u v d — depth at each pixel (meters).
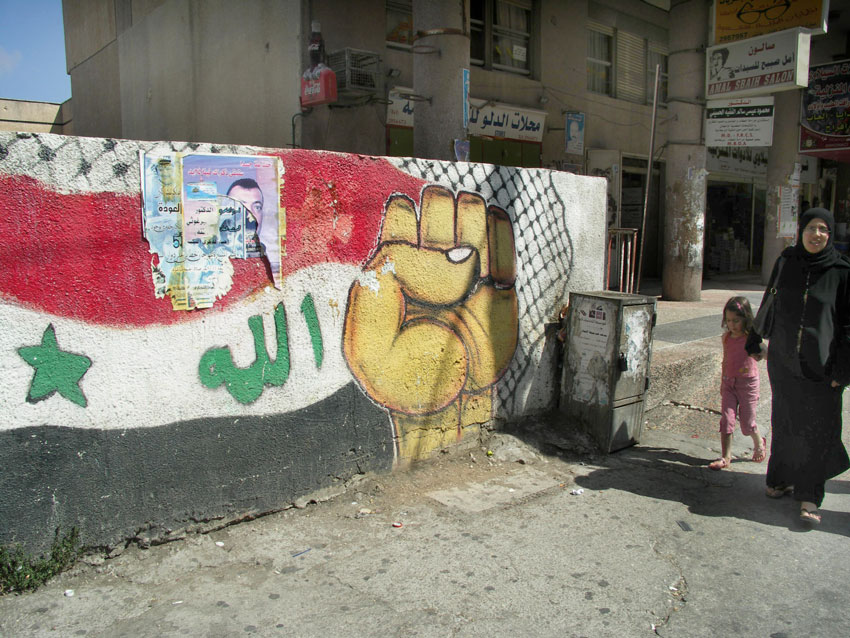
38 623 2.78
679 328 8.73
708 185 17.59
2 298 2.83
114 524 3.22
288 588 3.12
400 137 9.69
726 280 16.25
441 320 4.53
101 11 14.98
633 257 6.34
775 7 10.20
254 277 3.58
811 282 3.93
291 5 8.66
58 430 3.02
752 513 4.05
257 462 3.69
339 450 4.06
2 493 2.90
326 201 3.83
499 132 11.52
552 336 5.39
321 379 3.92
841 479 4.61
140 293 3.21
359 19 9.06
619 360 4.95
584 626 2.87
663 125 15.52
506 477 4.53
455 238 4.55
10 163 2.81
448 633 2.80
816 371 3.85
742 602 3.08
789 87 10.17
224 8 10.24
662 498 4.26
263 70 9.36
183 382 3.38
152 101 12.95
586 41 13.19
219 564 3.31
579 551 3.54
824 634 2.83
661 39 15.21
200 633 2.75
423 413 4.50
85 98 16.45
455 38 6.98
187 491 3.44
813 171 21.53
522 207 5.01
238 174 3.47
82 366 3.07
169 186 3.25
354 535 3.65
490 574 3.29
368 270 4.07
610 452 5.05
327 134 8.86
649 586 3.21
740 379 4.80
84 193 3.01
